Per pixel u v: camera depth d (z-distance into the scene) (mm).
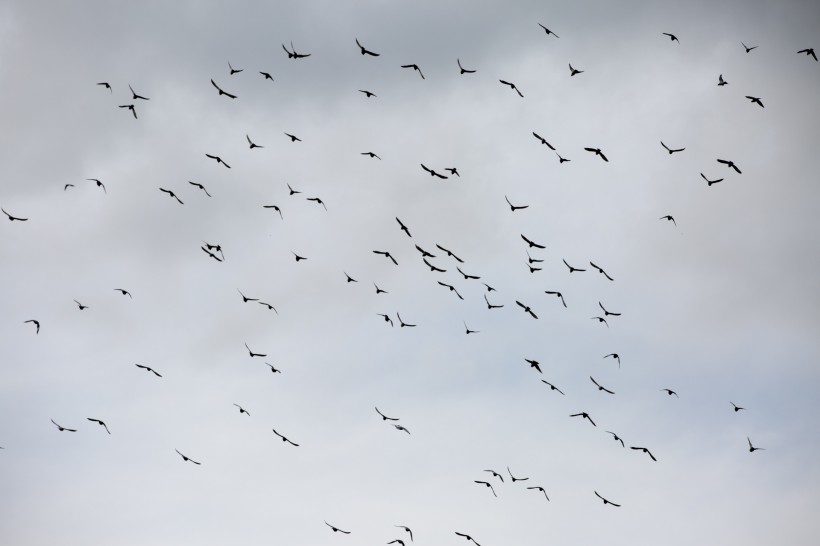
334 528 81062
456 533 80812
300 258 78938
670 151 77500
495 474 80625
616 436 78125
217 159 75750
